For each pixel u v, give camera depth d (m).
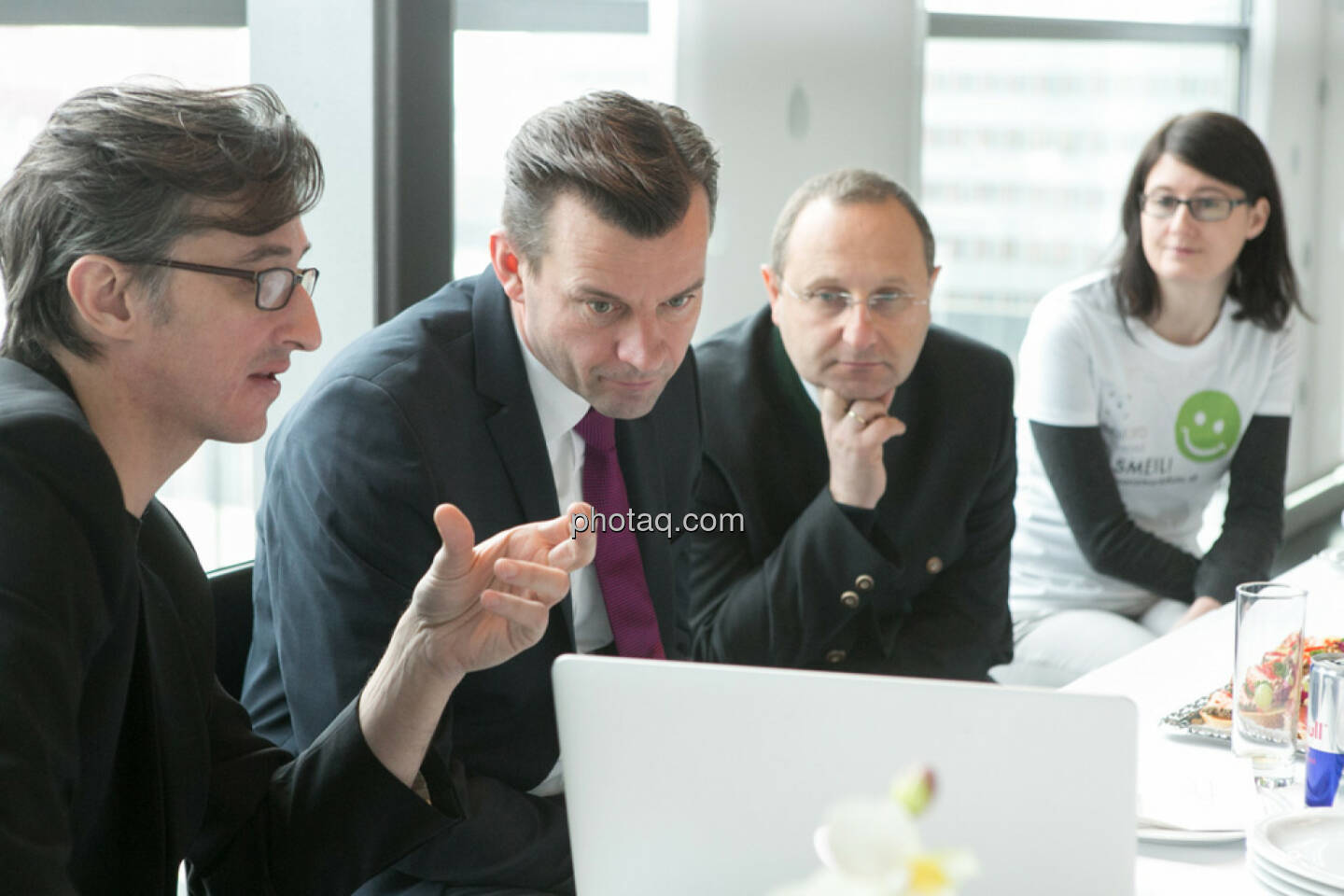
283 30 2.50
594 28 3.02
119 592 1.07
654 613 1.83
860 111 3.54
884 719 1.04
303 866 1.35
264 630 1.73
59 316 1.14
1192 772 1.55
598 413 1.73
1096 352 3.07
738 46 3.14
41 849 0.95
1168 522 3.23
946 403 2.34
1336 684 1.40
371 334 1.68
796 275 2.15
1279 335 3.14
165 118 1.13
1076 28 4.73
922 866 0.47
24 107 2.17
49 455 1.02
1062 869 1.03
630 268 1.51
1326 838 1.27
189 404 1.18
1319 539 5.80
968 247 4.50
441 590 1.28
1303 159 5.87
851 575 2.15
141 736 1.18
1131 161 5.12
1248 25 5.62
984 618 2.42
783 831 1.06
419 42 2.50
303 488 1.57
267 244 1.17
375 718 1.35
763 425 2.31
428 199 2.57
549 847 1.62
